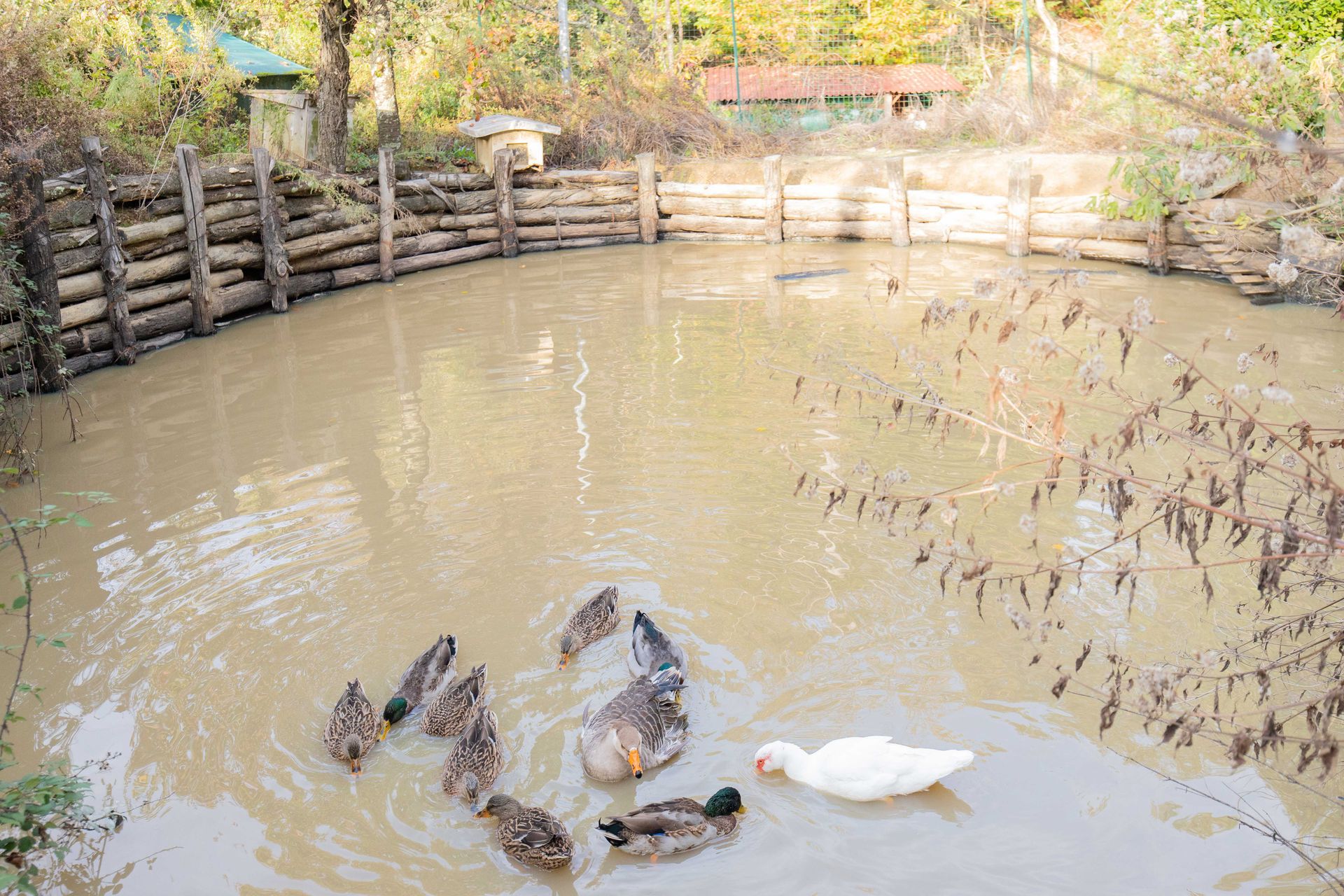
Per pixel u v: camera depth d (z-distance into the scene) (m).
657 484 9.93
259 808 6.18
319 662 7.50
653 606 8.02
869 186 21.23
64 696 7.15
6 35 13.51
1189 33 15.72
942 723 6.66
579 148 23.28
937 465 10.02
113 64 17.67
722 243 21.86
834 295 16.69
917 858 5.68
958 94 26.69
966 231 20.02
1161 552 8.38
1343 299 5.45
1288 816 5.81
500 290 18.14
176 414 12.34
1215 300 15.38
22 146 12.51
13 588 8.53
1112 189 18.06
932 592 8.02
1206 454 9.45
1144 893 5.37
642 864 5.73
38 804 5.42
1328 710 4.68
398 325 15.95
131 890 5.59
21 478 10.58
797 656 7.37
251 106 18.88
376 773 6.49
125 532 9.40
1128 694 6.73
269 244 16.58
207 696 7.16
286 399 12.73
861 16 31.48
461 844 5.91
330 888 5.60
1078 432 10.45
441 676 7.18
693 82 27.17
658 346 14.22
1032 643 7.36
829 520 9.13
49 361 12.96
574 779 6.39
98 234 13.88
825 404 11.73
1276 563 4.42
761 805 6.11
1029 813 5.95
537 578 8.45
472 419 11.79
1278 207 14.02
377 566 8.70
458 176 20.39
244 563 8.80
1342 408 10.44
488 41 23.84
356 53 19.05
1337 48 15.60
